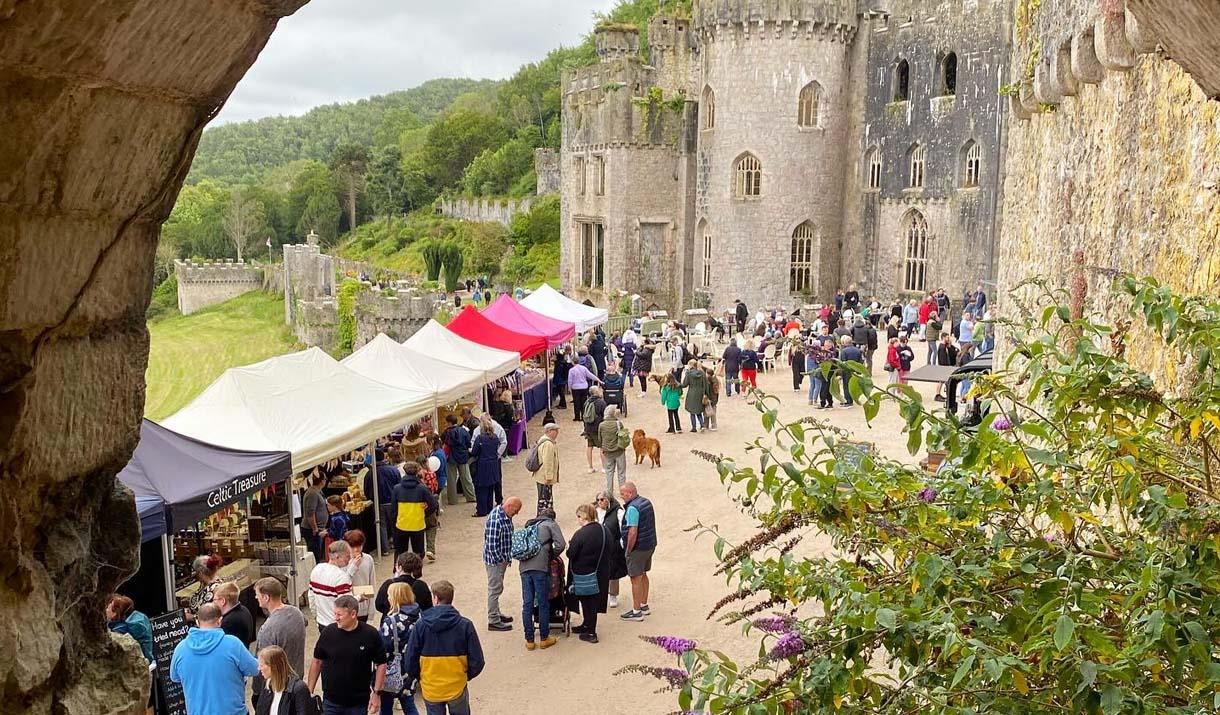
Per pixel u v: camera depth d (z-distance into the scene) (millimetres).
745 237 55188
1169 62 8234
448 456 20781
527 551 13516
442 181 142250
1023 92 16328
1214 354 4668
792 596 4988
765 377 34562
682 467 22984
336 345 65500
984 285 46594
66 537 2664
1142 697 3797
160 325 95812
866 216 53906
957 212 48625
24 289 2293
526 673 12898
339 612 10094
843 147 54750
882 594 4652
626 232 63469
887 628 4207
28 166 2148
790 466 4766
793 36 53156
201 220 147000
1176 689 3984
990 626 4270
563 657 13344
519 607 15250
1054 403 4988
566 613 14094
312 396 16922
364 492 17844
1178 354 7141
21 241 2230
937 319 36281
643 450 23109
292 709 8984
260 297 99062
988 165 46875
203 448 13570
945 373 24078
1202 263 7180
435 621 10711
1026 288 16734
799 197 54469
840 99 54156
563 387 30375
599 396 22891
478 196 125312
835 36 53312
